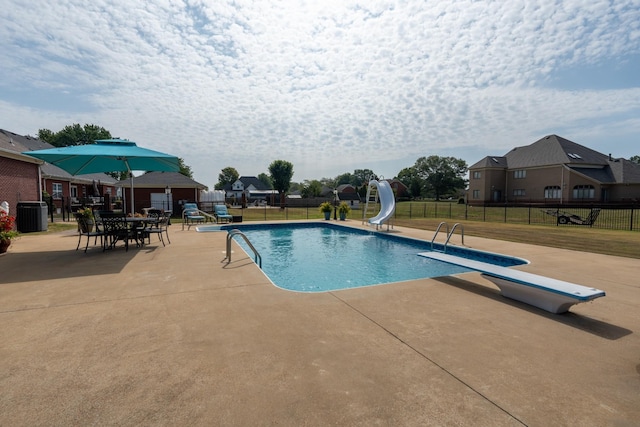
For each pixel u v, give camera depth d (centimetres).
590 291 350
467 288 472
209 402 201
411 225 1583
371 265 816
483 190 4100
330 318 348
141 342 285
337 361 255
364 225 1546
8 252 736
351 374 237
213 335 301
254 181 7994
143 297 413
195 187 2472
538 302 390
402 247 1069
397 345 285
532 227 1520
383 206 1480
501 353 272
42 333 302
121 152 730
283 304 392
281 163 6856
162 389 214
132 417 186
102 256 689
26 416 185
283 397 207
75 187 2630
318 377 232
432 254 579
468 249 859
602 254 766
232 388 217
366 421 185
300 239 1246
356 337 301
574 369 247
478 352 274
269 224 1555
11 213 1267
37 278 504
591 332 319
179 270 563
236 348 276
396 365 250
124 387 216
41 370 236
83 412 189
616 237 1116
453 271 748
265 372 238
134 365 245
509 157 4241
